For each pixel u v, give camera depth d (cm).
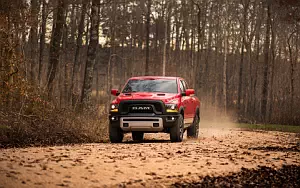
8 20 2144
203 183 935
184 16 7919
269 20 5469
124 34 7250
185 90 1927
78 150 1363
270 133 2655
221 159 1218
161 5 7875
